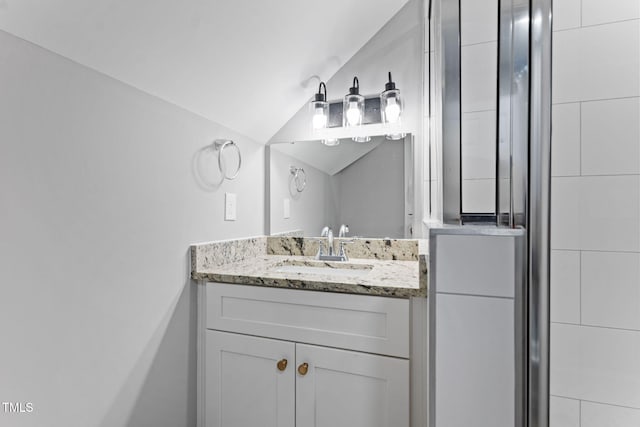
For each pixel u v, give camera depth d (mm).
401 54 1718
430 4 1448
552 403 1023
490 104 936
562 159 1005
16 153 828
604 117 970
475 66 950
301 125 1893
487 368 829
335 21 1486
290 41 1416
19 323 841
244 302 1357
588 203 986
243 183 1750
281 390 1293
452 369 848
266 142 1942
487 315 830
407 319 1138
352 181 1811
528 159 855
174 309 1320
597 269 980
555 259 1015
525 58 877
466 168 964
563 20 996
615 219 966
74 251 962
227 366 1382
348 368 1200
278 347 1300
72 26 875
